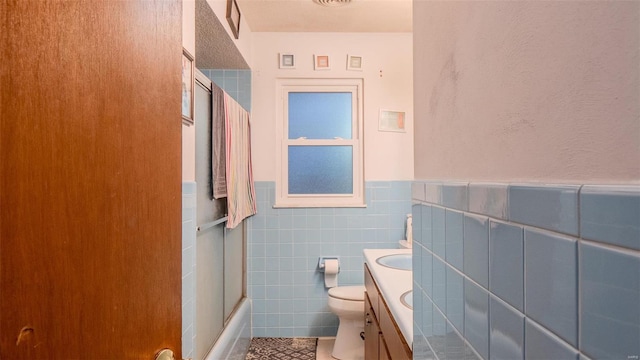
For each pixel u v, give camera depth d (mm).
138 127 652
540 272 441
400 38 3043
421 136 1019
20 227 522
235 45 2492
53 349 544
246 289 3014
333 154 3131
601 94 361
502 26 555
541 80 457
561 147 419
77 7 570
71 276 562
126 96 632
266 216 3025
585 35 382
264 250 3021
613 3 345
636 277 308
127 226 632
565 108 412
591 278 356
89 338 579
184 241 1554
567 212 393
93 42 587
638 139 319
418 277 1021
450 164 783
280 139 3098
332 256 3027
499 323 544
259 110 3025
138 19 653
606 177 355
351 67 3033
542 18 455
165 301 706
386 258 2127
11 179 516
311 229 3031
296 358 2656
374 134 3045
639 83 318
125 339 627
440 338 824
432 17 909
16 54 519
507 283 520
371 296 1891
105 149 601
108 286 603
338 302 2543
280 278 3020
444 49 821
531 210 460
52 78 546
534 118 473
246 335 2781
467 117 691
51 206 544
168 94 717
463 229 690
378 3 2559
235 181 2406
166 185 711
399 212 3037
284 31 3014
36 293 532
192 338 1626
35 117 532
